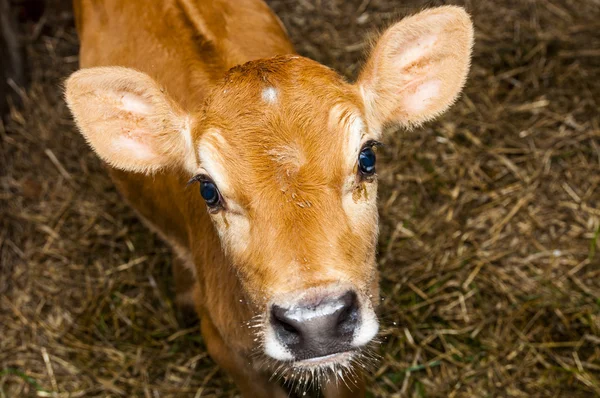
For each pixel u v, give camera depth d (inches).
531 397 52.1
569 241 57.7
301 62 39.2
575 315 54.2
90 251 59.4
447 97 41.3
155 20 49.1
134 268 58.5
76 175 62.9
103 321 56.7
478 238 58.0
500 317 54.8
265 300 35.8
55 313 57.4
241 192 36.6
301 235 35.5
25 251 59.8
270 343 35.7
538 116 63.6
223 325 44.0
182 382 54.3
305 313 34.6
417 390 52.7
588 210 58.9
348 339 35.3
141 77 39.9
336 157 36.5
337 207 36.2
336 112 37.2
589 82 65.1
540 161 61.2
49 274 58.9
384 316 54.6
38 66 70.0
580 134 62.2
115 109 40.6
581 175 60.4
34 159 64.1
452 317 54.9
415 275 56.4
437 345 54.2
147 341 55.9
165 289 57.5
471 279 56.1
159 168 41.6
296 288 34.9
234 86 38.4
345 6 71.9
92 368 55.1
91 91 40.0
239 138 37.2
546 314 54.6
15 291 58.4
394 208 59.5
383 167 61.2
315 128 36.8
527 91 65.2
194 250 46.6
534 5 70.2
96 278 58.5
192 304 55.1
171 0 48.9
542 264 56.9
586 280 56.0
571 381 52.3
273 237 35.8
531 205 59.4
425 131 62.5
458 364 53.4
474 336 54.2
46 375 55.1
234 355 45.6
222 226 37.9
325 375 40.2
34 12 73.0
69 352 55.8
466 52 40.4
